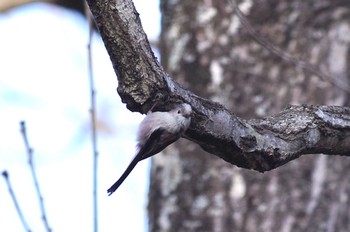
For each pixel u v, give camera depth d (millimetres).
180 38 11000
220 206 10391
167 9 11219
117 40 5559
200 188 10500
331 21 10836
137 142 5672
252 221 10289
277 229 10234
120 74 5660
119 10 5520
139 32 5586
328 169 10383
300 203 10281
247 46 10703
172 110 5684
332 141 6660
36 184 8562
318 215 10258
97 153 8617
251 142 6219
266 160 6336
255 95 10578
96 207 8477
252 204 10328
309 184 10328
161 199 10711
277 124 6484
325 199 10312
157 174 10836
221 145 6129
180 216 10539
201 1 10984
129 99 5684
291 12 10859
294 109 6668
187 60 10898
